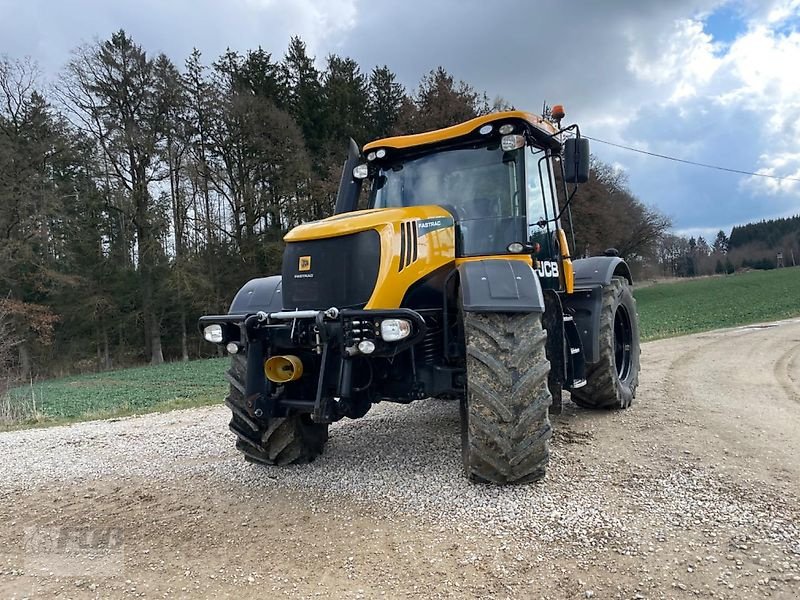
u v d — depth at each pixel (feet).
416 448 15.16
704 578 8.36
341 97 104.68
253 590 8.65
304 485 12.94
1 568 9.80
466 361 11.88
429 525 10.46
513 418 11.18
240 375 13.94
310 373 12.31
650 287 162.40
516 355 11.27
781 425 16.57
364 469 13.73
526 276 11.91
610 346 17.81
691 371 27.37
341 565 9.25
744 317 75.51
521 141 13.80
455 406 20.36
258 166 90.68
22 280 76.23
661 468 12.92
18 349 75.31
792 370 27.40
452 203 14.52
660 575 8.48
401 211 12.78
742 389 22.47
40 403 38.55
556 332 13.61
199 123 86.84
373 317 11.03
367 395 12.45
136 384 51.01
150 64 81.51
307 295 12.23
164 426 21.24
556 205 16.55
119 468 15.47
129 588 8.90
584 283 17.40
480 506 11.04
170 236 86.94
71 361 84.23
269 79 99.76
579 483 12.05
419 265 12.32
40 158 74.49
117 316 86.99
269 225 92.84
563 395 21.39
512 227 13.84
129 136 79.20
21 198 72.74
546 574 8.66
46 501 13.17
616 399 18.24
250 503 12.11
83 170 80.64
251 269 91.50
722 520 10.14
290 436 13.92
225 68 99.66
